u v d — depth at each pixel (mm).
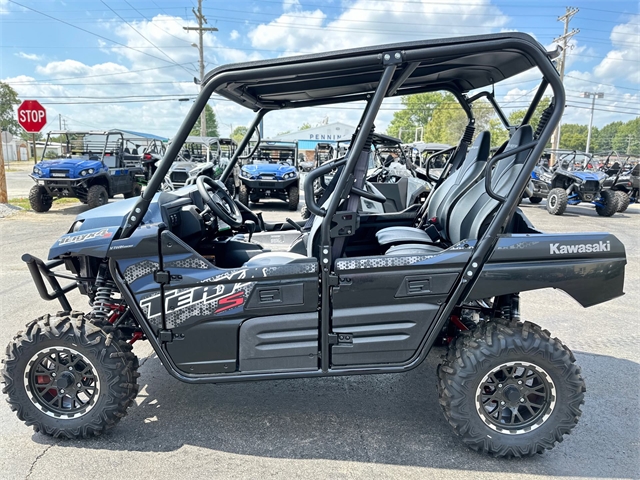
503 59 2334
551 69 2078
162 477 2160
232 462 2277
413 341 2324
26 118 12430
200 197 3162
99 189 10984
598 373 3279
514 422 2346
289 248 3074
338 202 2207
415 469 2238
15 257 6375
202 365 2375
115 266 2336
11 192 16078
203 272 2301
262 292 2291
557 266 2275
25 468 2219
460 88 3137
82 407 2428
